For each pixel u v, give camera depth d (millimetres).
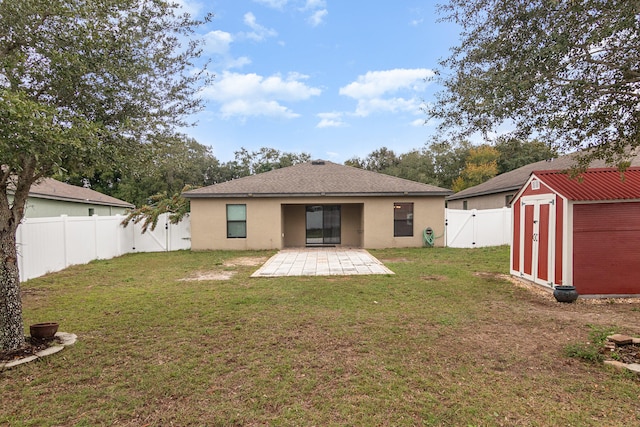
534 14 3750
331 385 3219
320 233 16016
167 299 6449
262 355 3916
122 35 4145
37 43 3725
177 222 14945
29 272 8617
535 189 7344
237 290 7137
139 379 3375
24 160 3639
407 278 8141
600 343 4105
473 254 12289
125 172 4410
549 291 6824
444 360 3756
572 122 3949
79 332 4730
